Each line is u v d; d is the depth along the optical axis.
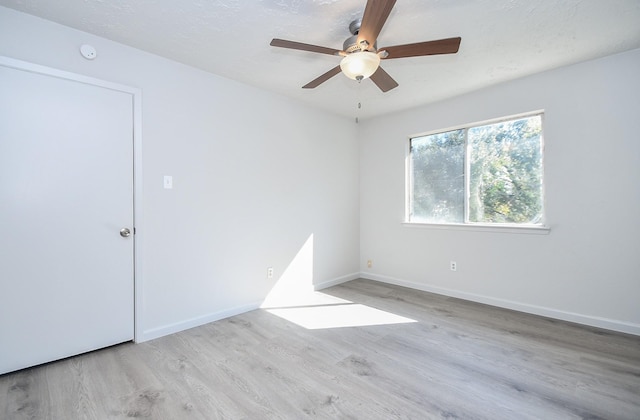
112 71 2.23
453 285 3.49
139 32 2.12
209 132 2.76
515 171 3.08
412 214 3.95
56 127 2.03
